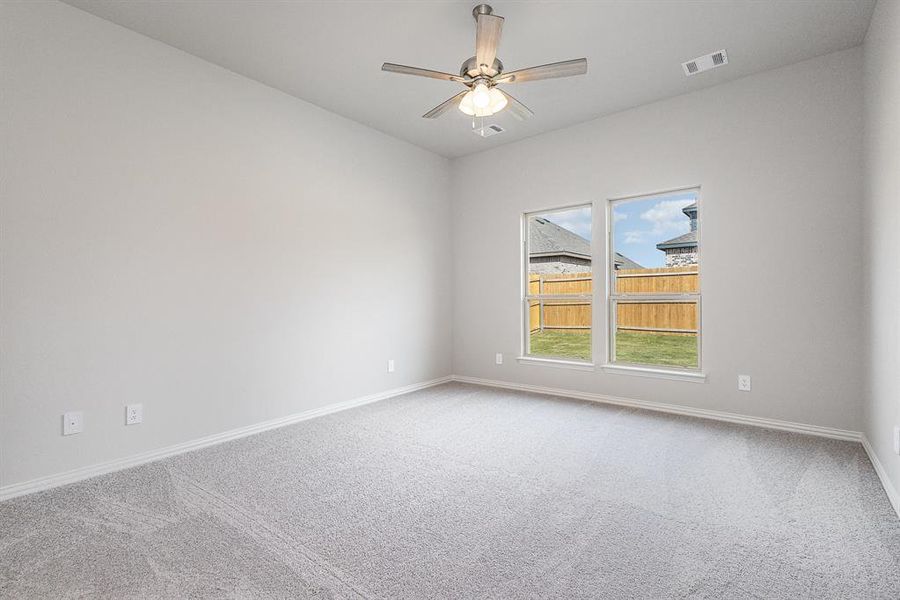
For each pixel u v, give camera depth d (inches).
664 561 68.1
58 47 98.5
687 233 153.9
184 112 120.1
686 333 154.0
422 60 125.6
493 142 192.1
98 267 104.3
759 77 134.1
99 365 104.5
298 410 146.7
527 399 173.9
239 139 132.4
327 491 93.5
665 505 86.5
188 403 120.3
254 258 135.9
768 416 134.5
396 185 184.7
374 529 78.0
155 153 114.3
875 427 103.6
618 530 77.4
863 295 117.6
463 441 125.1
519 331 192.2
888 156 90.4
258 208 136.9
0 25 91.0
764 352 134.7
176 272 118.2
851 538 74.0
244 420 132.4
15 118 92.7
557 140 177.9
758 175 134.8
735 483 96.0
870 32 107.7
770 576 64.2
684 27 110.3
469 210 207.3
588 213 175.9
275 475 102.2
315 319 152.9
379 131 177.3
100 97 104.8
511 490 93.7
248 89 134.6
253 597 60.3
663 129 152.0
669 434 129.3
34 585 62.9
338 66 128.6
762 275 134.6
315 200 153.5
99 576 65.0
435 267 204.4
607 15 105.0
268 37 113.7
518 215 191.2
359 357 168.1
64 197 99.3
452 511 84.6
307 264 150.7
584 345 177.6
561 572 65.5
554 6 101.5
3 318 91.3
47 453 96.4
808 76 126.4
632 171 159.0
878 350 100.3
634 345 165.5
